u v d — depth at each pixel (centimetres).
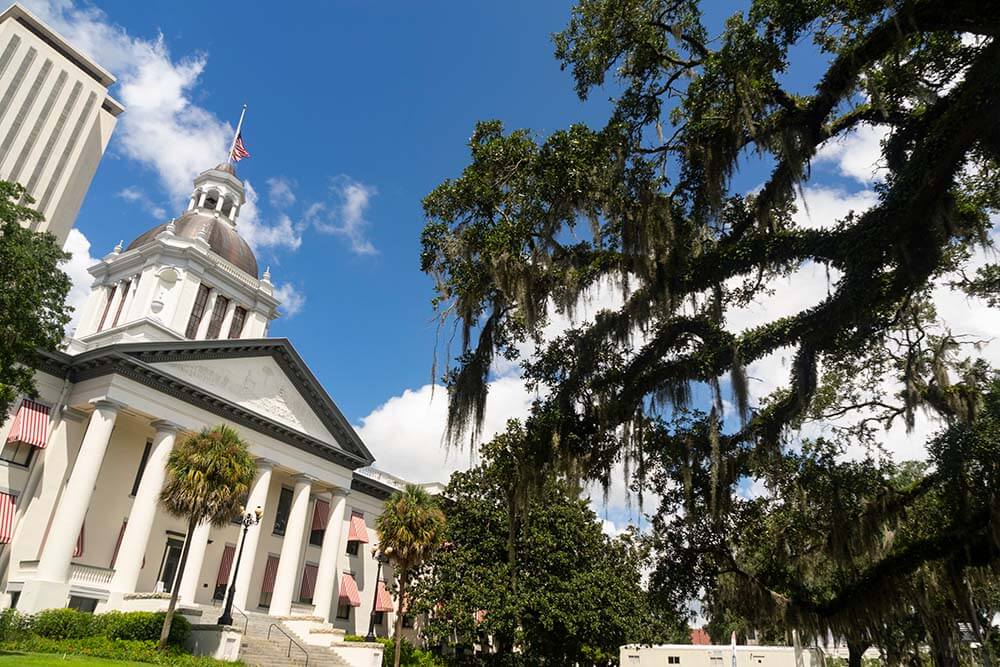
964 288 1417
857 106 1084
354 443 4084
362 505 4366
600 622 3306
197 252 4441
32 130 5778
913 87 1002
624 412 1191
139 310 4191
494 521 3497
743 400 1079
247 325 4769
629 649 4731
